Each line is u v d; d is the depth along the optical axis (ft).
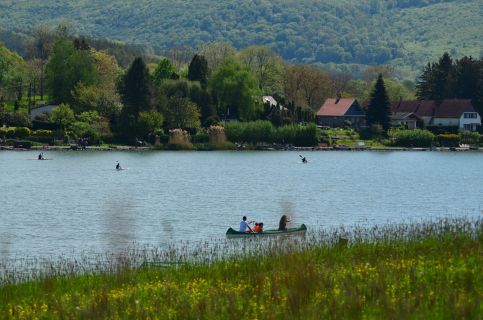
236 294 199.41
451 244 272.10
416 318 164.76
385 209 575.38
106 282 245.24
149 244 401.08
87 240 413.80
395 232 323.16
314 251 275.18
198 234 438.81
